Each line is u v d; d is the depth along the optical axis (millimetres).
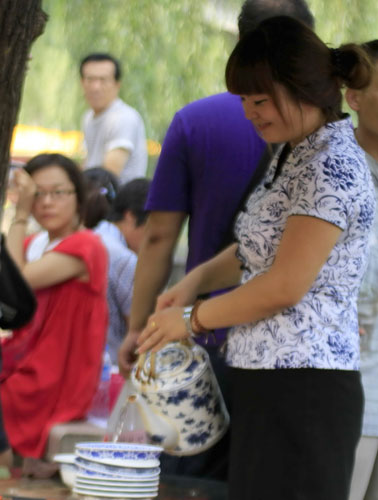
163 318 6195
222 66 16438
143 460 6781
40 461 8227
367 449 7172
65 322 9672
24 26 5715
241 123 7570
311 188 5707
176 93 16422
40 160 10000
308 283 5676
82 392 9570
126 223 11383
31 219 12453
